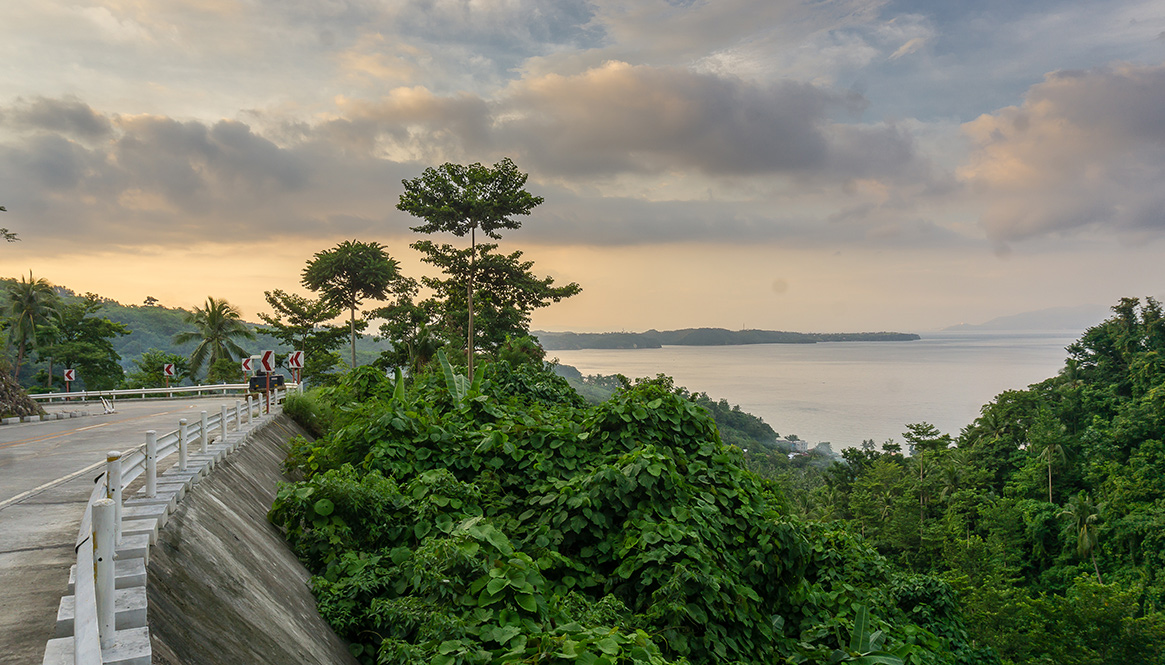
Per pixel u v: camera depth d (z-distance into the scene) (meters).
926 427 85.62
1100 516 55.81
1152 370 74.31
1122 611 35.03
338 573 8.02
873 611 11.48
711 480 10.30
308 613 7.14
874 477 75.06
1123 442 67.06
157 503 6.75
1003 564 57.50
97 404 31.69
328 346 53.72
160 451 7.76
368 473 9.48
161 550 5.88
